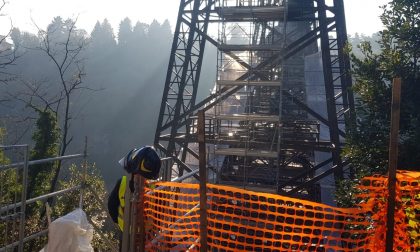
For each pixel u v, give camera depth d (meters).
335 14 12.90
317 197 14.56
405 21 7.90
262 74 13.15
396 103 2.83
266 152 11.73
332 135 12.66
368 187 3.84
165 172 6.07
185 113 14.61
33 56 63.09
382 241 3.61
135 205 4.17
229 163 14.80
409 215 3.72
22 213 4.80
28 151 4.83
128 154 4.30
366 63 8.32
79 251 4.79
